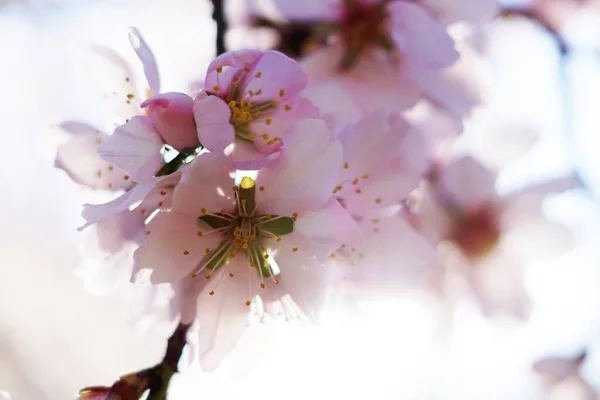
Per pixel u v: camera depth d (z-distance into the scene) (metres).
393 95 0.31
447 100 0.32
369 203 0.29
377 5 0.32
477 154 0.34
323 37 0.32
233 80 0.28
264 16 0.34
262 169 0.28
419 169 0.29
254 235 0.28
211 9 0.31
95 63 0.29
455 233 0.34
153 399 0.28
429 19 0.31
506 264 0.34
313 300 0.28
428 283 0.34
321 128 0.27
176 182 0.27
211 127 0.27
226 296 0.28
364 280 0.29
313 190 0.27
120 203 0.27
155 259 0.27
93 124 0.29
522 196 0.34
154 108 0.27
